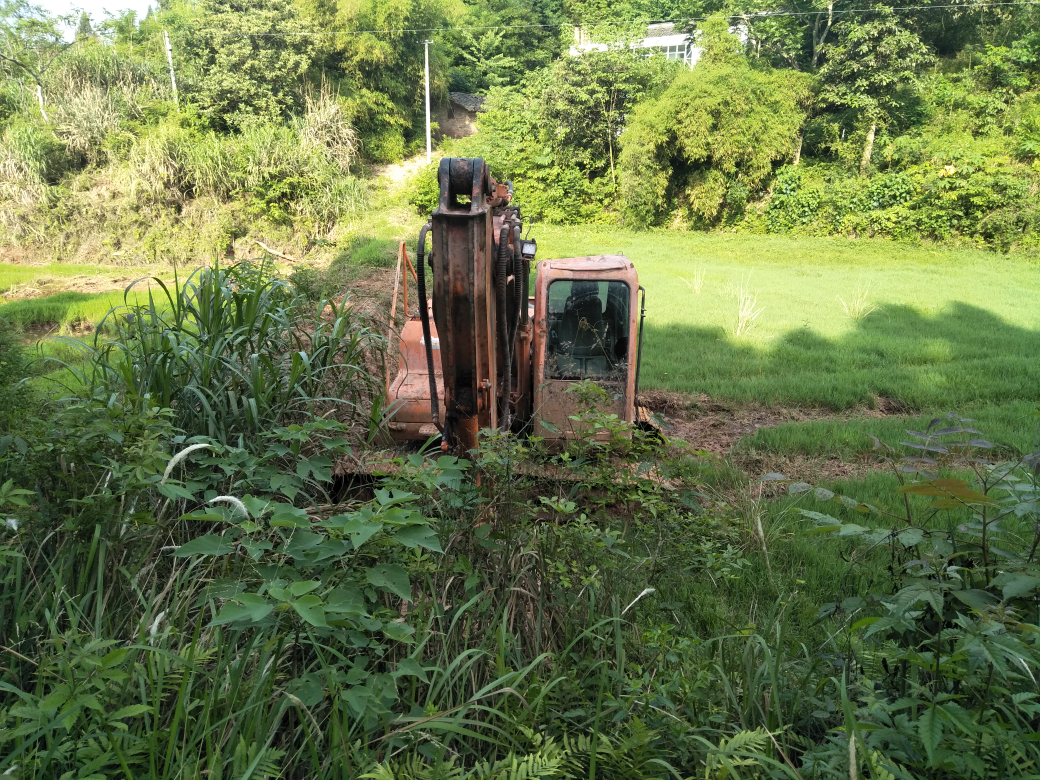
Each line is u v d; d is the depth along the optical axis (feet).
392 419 20.15
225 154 91.40
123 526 11.11
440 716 8.14
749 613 14.92
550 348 20.94
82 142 96.48
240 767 7.50
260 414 15.52
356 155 110.63
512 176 112.37
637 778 8.08
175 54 116.37
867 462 28.71
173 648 9.58
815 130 110.11
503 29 156.56
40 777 7.23
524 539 12.50
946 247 89.56
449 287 13.89
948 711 7.59
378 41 117.19
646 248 89.40
